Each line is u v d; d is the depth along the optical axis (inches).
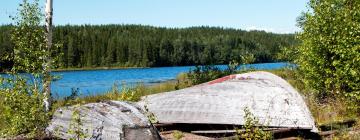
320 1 709.3
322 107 623.2
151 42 5142.7
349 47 615.8
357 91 576.7
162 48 5280.5
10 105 334.6
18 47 368.2
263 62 5684.1
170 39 5826.8
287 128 412.8
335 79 631.8
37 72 358.9
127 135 267.0
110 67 4820.4
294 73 898.7
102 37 5049.2
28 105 335.6
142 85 959.6
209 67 1056.8
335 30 649.6
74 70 4347.9
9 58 361.4
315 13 697.6
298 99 448.5
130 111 295.4
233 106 441.7
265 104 438.3
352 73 580.1
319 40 663.1
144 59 5027.1
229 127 439.2
